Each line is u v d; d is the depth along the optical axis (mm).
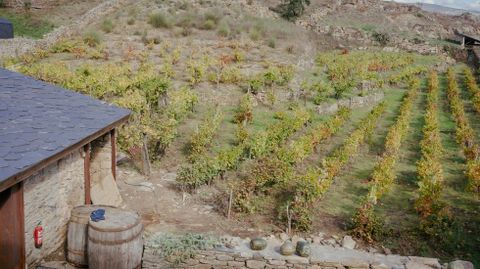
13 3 42219
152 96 19812
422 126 24438
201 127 18203
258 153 16250
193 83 25828
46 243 9531
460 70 43281
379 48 50062
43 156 7863
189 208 12281
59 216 10047
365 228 10977
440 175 14750
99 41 33844
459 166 17797
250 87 25547
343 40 51125
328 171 14477
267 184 13711
